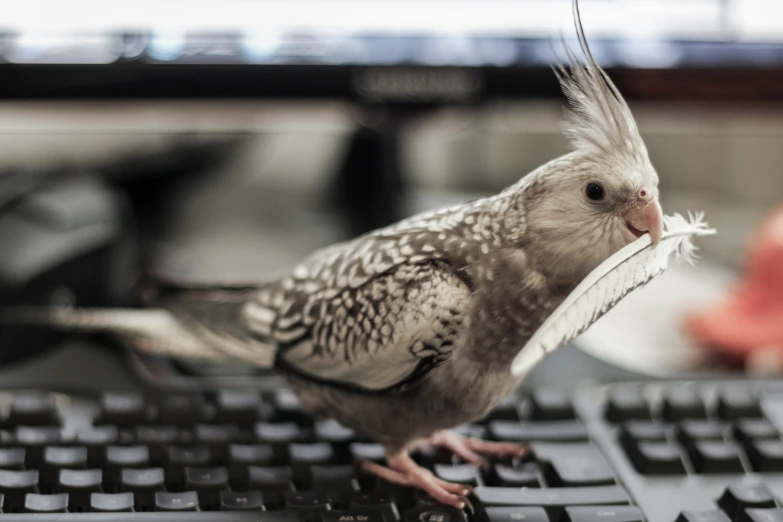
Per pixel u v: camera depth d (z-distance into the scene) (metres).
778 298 0.76
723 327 0.75
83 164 0.85
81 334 0.69
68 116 0.78
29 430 0.58
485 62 0.76
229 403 0.61
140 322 0.66
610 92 0.56
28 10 0.72
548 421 0.61
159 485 0.56
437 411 0.58
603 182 0.56
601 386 0.66
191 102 0.75
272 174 0.95
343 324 0.58
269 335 0.60
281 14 0.74
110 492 0.56
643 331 0.76
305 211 0.88
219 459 0.58
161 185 0.87
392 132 0.79
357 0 0.74
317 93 0.76
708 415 0.61
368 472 0.58
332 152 0.88
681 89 0.77
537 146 0.90
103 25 0.73
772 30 0.76
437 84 0.76
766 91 0.77
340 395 0.59
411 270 0.57
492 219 0.57
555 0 0.75
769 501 0.55
